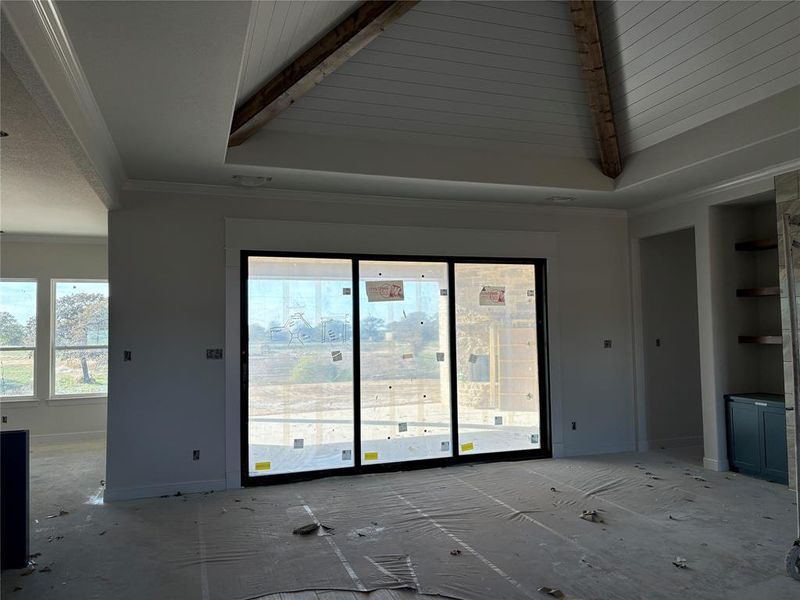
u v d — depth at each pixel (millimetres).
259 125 4270
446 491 4777
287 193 5273
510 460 5895
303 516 4172
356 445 5410
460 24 4125
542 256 6117
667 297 6578
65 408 7293
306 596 2939
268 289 5258
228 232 5094
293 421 5258
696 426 6652
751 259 5621
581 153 5430
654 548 3500
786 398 4676
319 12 3469
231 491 4891
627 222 6473
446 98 4605
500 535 3748
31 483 5258
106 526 4020
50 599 2945
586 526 3900
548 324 6098
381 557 3408
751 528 3832
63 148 3834
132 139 3852
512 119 4938
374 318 5570
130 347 4816
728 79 4078
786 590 2941
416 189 5293
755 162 4570
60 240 7312
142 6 2268
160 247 4934
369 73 4277
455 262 5867
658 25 4078
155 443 4816
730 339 5484
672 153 4828
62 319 7363
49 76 2410
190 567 3311
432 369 5730
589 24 4316
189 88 3043
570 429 6113
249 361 5172
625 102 4844
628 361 6391
